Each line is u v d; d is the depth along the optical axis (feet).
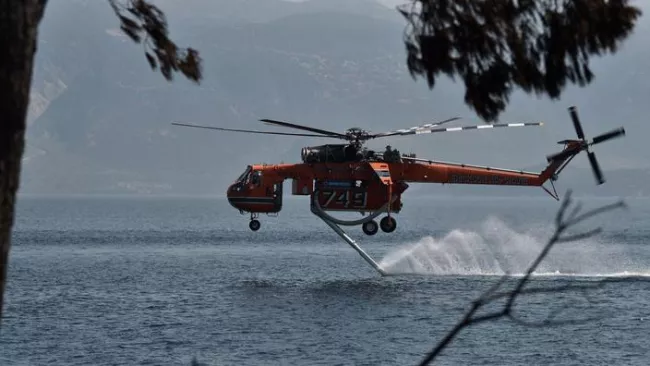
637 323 269.85
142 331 257.34
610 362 215.92
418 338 244.42
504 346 234.38
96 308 308.40
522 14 51.29
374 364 211.41
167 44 60.85
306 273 457.27
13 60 44.32
